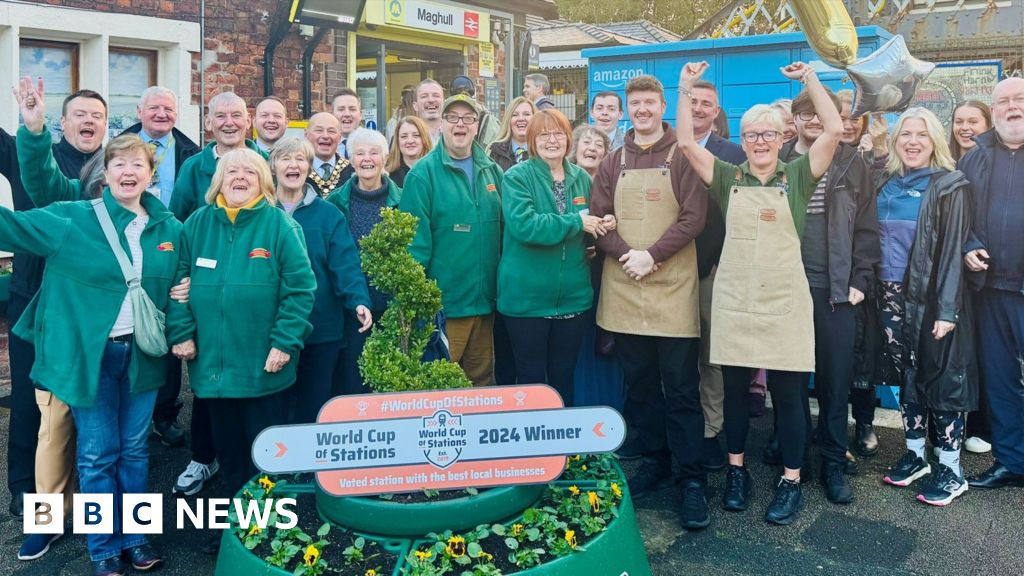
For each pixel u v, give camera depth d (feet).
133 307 12.53
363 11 29.53
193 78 25.48
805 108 15.38
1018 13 27.50
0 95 22.24
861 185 14.80
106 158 12.65
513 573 9.81
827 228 14.61
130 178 12.59
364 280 14.89
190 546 13.83
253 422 13.20
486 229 16.03
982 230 15.21
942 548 13.32
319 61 28.94
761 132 13.73
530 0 37.99
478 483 10.89
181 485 15.58
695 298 14.62
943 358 15.07
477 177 16.11
